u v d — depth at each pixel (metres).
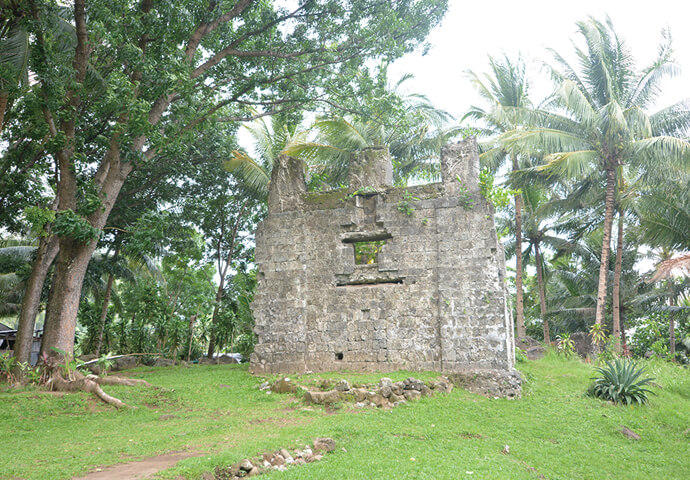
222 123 23.45
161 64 15.36
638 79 24.70
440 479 8.27
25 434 10.69
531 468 9.77
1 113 14.74
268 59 18.83
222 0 17.30
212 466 7.99
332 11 18.27
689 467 10.83
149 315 27.22
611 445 11.73
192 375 17.98
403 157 29.12
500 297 15.56
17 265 26.38
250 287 29.00
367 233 17.45
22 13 14.64
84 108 19.27
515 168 29.38
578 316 34.53
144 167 23.09
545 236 32.41
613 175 24.23
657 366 20.41
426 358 15.98
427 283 16.44
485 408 13.55
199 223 26.11
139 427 11.34
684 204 24.12
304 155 25.30
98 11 14.55
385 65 26.66
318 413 12.59
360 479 8.00
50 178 20.19
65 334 15.55
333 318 17.06
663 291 29.53
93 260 25.75
